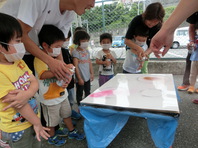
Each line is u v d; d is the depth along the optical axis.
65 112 1.46
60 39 1.24
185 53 3.31
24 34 1.02
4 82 0.81
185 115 1.81
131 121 1.75
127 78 1.50
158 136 0.86
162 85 1.25
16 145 0.94
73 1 1.10
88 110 0.98
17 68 0.91
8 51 0.80
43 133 0.95
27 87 0.93
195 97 2.27
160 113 0.83
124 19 3.29
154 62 3.28
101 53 2.29
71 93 1.98
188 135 1.47
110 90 1.19
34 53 1.07
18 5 1.10
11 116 0.89
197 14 2.14
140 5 3.11
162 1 3.00
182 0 0.79
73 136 1.54
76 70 1.95
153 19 1.60
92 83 3.13
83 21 3.52
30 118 0.89
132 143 1.41
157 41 0.93
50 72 1.23
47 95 1.32
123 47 3.49
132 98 1.02
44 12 1.11
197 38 2.18
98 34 3.53
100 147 0.98
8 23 0.78
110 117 1.00
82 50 2.07
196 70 2.31
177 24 0.83
